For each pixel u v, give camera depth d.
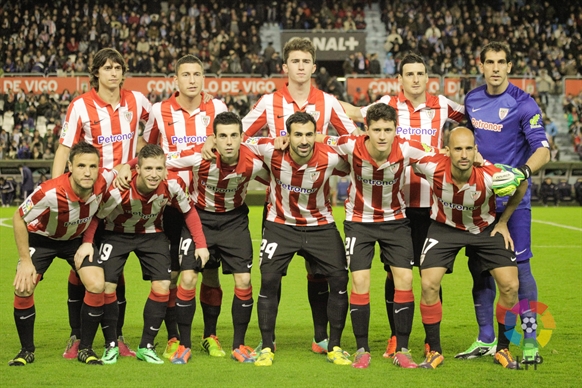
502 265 5.52
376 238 5.62
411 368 5.38
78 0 29.62
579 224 17.62
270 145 5.62
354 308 5.51
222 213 5.90
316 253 5.69
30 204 5.30
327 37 28.06
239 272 5.77
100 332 6.83
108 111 6.16
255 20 29.44
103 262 5.63
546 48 28.56
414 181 6.10
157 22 28.83
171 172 5.66
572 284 9.57
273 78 25.45
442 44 28.17
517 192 5.50
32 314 5.54
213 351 5.86
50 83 25.38
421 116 6.26
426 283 5.52
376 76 25.62
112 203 5.52
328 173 5.64
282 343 6.36
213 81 25.22
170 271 5.78
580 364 5.51
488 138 6.01
